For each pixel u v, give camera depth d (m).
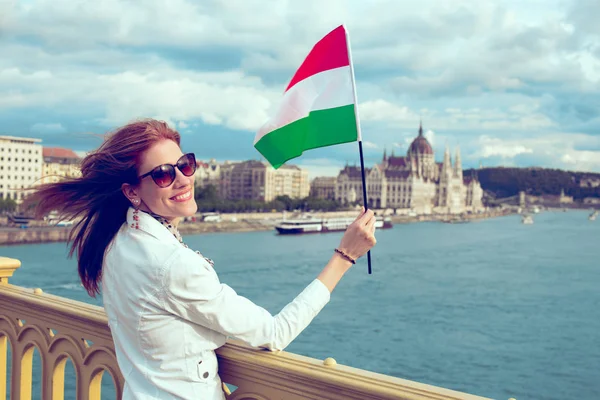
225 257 96.25
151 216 2.95
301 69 3.64
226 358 2.97
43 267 75.81
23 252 94.31
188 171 2.96
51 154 160.50
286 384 2.79
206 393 2.74
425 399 2.36
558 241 150.12
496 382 36.19
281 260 93.12
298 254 101.88
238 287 68.12
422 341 45.50
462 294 67.19
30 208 3.04
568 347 44.44
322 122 3.52
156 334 2.68
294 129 3.59
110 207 3.02
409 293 67.25
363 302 61.00
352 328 49.22
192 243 121.81
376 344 44.41
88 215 3.07
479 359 40.84
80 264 3.03
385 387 2.49
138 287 2.70
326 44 3.52
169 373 2.70
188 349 2.71
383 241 141.88
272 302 59.56
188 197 2.99
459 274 84.00
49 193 2.99
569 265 97.00
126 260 2.77
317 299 2.89
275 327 2.80
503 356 41.66
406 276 81.38
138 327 2.70
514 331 49.41
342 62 3.48
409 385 2.47
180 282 2.64
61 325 3.86
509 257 109.12
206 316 2.68
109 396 23.16
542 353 42.69
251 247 113.94
